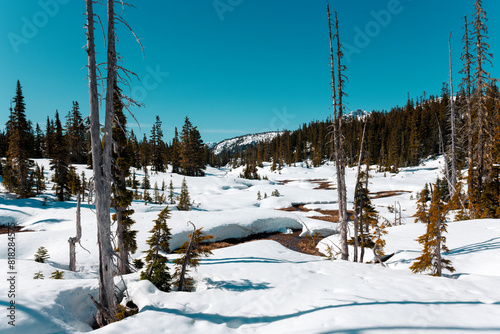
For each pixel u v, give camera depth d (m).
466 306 5.88
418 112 89.00
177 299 7.45
